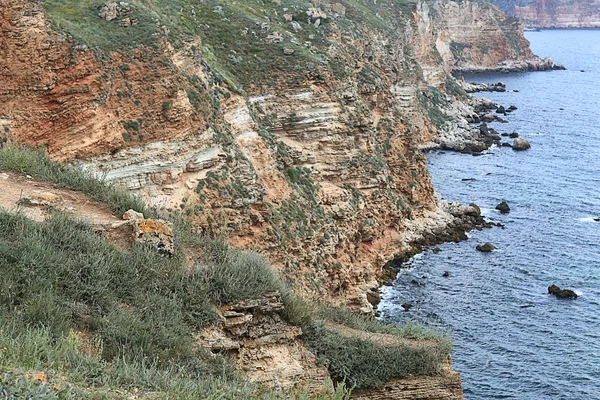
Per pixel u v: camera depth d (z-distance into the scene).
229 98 47.34
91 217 21.45
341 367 22.41
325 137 56.62
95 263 18.81
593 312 52.44
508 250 65.38
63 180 24.03
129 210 21.83
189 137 40.88
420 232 67.12
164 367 17.25
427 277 58.66
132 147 38.09
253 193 43.81
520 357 45.53
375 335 25.06
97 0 42.84
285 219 47.00
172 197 39.22
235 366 19.05
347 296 50.69
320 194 53.84
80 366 14.39
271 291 21.28
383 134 70.19
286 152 53.62
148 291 19.39
